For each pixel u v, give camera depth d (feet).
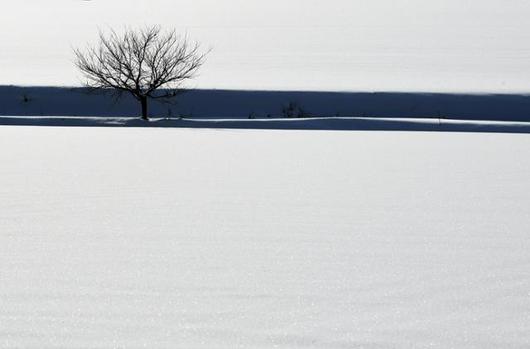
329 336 24.26
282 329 24.84
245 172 62.03
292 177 59.21
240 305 27.14
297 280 30.25
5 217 42.65
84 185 54.39
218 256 33.99
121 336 24.21
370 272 31.42
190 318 25.84
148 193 51.03
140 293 28.48
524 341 23.89
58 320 25.57
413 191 52.54
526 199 49.32
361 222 41.65
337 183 56.18
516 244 36.47
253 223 41.16
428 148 81.56
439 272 31.42
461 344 23.67
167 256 33.94
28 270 31.55
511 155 74.90
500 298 27.91
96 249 35.19
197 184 55.21
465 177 59.67
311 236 38.09
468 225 40.96
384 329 24.82
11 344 23.56
